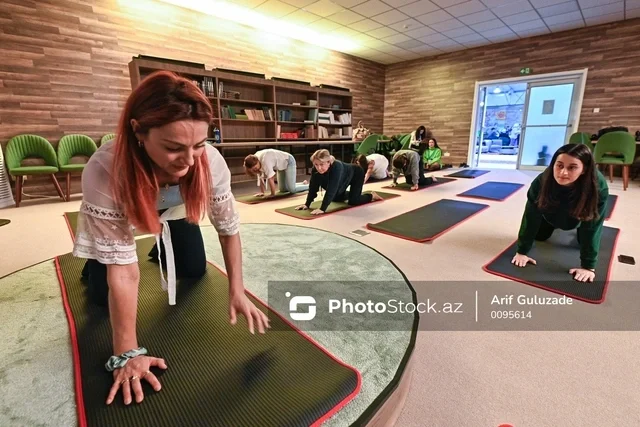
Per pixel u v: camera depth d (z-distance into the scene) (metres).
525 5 4.88
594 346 1.15
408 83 8.27
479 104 7.32
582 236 1.64
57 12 3.77
